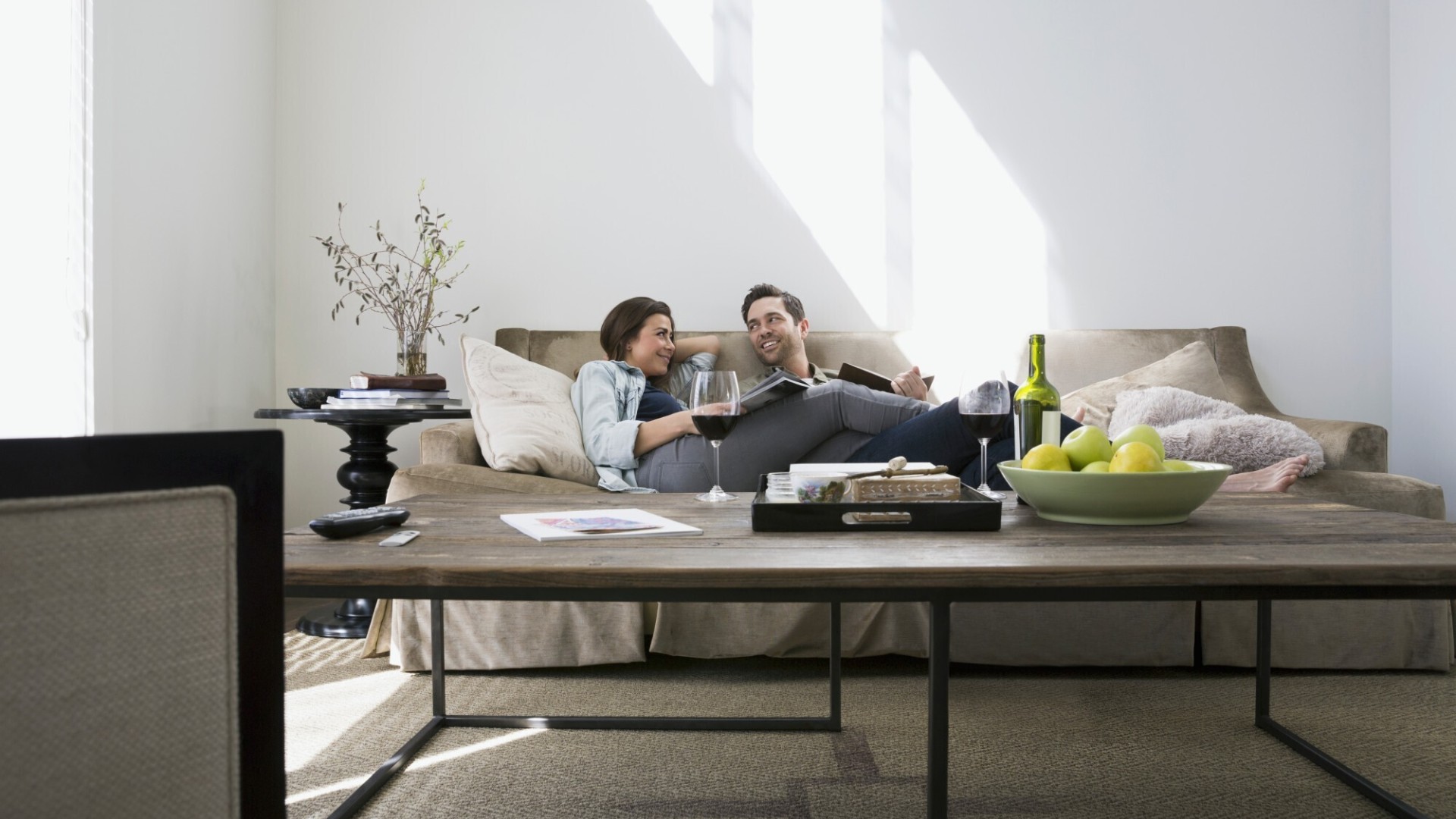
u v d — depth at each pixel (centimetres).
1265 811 128
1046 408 134
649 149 328
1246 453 214
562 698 181
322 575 88
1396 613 190
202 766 50
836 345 296
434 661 165
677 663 205
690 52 328
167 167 264
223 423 294
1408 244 315
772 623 193
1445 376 301
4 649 44
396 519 113
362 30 329
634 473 229
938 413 192
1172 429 223
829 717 163
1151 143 324
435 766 147
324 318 328
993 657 190
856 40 327
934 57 326
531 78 329
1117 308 324
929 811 90
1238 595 86
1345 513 122
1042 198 325
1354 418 323
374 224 328
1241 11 323
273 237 326
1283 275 323
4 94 210
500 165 328
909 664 203
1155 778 140
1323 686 184
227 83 296
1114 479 109
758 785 138
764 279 327
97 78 231
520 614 194
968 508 109
